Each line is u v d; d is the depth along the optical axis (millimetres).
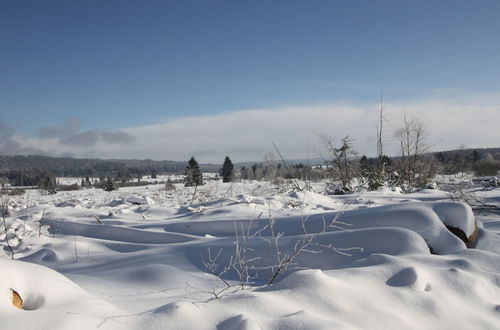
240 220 5855
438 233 4266
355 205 8180
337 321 2393
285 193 9328
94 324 2076
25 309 2240
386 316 2541
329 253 4004
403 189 12180
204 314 2279
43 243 5895
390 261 3301
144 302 2914
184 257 4406
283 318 2264
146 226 6738
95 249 5527
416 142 13312
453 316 2678
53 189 19859
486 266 3551
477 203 7641
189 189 15805
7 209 8492
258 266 4055
